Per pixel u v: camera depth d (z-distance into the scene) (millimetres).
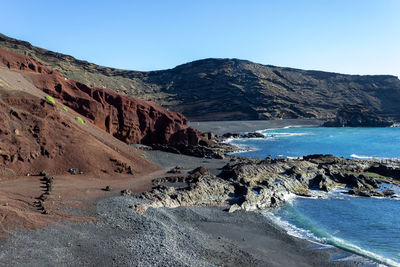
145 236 25969
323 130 183375
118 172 46562
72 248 22266
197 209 37844
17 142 38531
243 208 39656
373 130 181375
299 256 27203
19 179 35125
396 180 55812
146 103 90938
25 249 20922
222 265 24047
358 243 30016
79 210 29125
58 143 43594
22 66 75625
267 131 176375
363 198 45906
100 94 79812
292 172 55688
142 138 85312
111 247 23234
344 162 66250
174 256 23078
